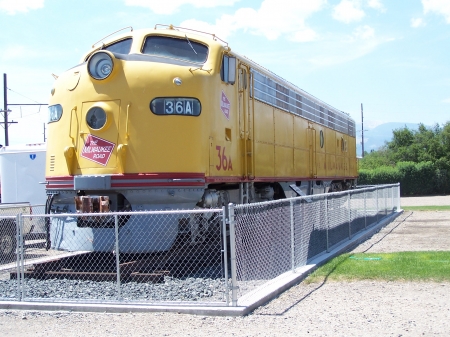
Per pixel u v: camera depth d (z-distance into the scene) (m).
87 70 9.28
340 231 12.24
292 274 8.51
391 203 21.05
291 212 8.77
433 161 52.94
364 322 5.98
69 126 9.52
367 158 62.84
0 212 13.24
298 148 14.88
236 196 11.09
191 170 8.91
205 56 9.88
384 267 9.10
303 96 15.72
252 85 11.52
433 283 7.98
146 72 9.05
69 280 8.52
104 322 6.33
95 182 8.95
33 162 15.98
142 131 8.91
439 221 18.64
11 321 6.54
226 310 6.38
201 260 9.67
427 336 5.44
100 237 8.92
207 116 9.25
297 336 5.51
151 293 7.48
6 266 9.77
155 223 8.83
